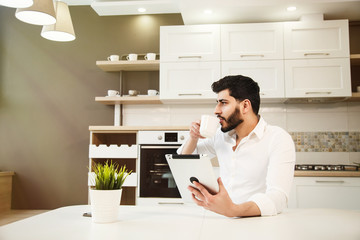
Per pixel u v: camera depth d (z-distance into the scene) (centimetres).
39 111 362
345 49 294
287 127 327
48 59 367
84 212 110
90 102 357
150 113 347
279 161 127
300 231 79
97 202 91
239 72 302
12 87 367
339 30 296
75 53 365
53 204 349
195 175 96
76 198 348
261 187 143
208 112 340
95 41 365
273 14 310
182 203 276
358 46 330
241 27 305
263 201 104
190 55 308
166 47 312
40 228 84
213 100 316
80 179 349
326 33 297
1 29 376
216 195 95
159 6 339
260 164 142
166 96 308
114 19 366
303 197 258
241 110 137
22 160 357
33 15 175
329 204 255
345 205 254
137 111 349
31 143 359
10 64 371
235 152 147
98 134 314
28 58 369
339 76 293
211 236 74
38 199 351
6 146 361
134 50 359
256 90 141
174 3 330
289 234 76
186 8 297
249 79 140
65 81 363
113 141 343
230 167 150
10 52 372
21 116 363
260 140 142
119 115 346
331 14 311
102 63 326
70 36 230
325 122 324
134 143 340
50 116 360
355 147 318
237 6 292
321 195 257
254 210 100
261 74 300
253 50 303
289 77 297
